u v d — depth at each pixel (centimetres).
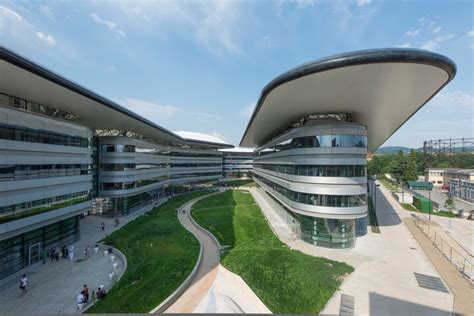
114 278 2041
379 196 6706
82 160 2995
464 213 4475
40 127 2334
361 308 1551
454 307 1570
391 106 2497
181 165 7525
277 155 4053
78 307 1623
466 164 10900
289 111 2833
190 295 1708
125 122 3859
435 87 1939
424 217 4269
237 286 1808
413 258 2383
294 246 2698
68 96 2402
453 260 2359
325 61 1631
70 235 2962
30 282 2000
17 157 2084
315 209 2678
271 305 1548
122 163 4334
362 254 2484
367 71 1675
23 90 2200
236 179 11375
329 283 1827
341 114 2881
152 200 5966
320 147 2650
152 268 2083
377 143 5772
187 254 2402
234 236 3006
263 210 4684
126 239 2959
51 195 2486
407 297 1681
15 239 2216
